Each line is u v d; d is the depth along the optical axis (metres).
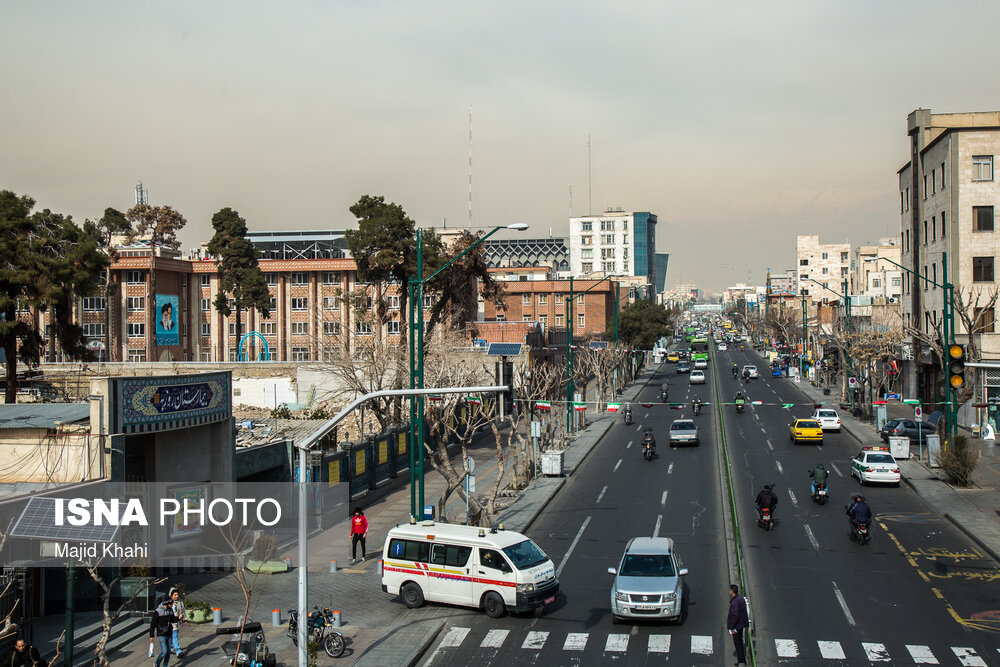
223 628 21.27
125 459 29.19
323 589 26.88
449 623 23.53
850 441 56.59
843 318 102.62
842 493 40.09
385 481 42.66
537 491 41.66
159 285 94.38
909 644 20.66
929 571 27.19
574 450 54.84
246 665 19.16
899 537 31.62
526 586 23.48
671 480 43.97
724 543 31.09
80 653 21.02
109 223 91.38
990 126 64.31
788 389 92.69
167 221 95.19
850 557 28.98
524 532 33.56
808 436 54.69
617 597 22.59
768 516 33.06
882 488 41.25
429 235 61.75
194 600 25.05
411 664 20.28
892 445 48.28
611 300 125.62
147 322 92.44
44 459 26.36
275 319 99.81
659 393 91.00
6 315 42.94
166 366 63.41
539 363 77.88
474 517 32.22
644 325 107.62
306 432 48.28
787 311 163.88
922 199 72.38
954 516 34.38
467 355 63.88
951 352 31.77
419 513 29.62
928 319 70.12
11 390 42.41
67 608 19.05
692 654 20.41
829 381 94.44
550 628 22.78
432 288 63.22
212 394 30.70
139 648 21.77
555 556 30.00
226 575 28.56
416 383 31.30
